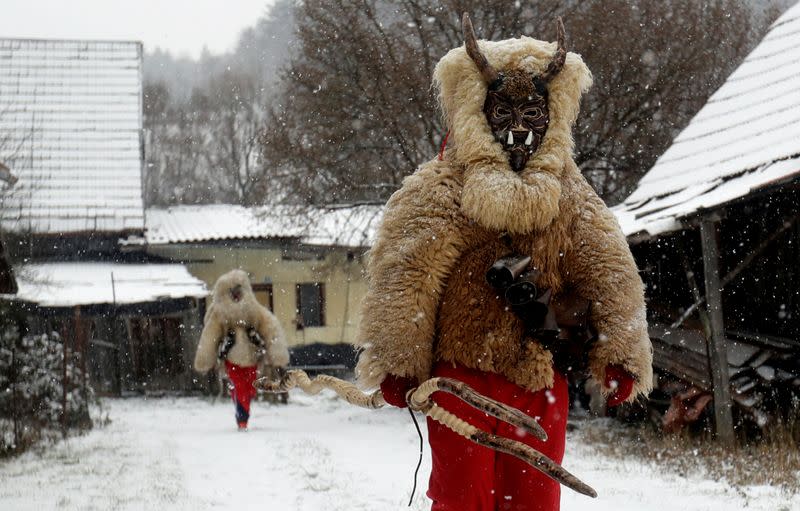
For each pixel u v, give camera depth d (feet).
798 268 47.42
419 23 80.94
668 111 88.74
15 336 51.52
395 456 41.04
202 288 93.40
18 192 88.79
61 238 103.65
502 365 13.52
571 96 14.21
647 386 13.62
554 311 13.58
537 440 13.53
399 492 29.55
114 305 85.92
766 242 42.70
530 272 13.30
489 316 13.57
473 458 13.50
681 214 42.68
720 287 42.91
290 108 85.56
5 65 119.34
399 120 80.74
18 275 81.51
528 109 13.92
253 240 109.91
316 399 85.97
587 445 45.98
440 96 14.98
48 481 35.14
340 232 86.48
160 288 92.07
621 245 13.84
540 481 13.52
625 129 88.33
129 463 39.65
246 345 55.16
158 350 98.32
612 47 84.74
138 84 118.62
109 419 62.23
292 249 111.14
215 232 110.22
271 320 55.67
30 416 50.93
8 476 37.17
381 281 13.82
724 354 42.68
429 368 13.70
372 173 83.56
